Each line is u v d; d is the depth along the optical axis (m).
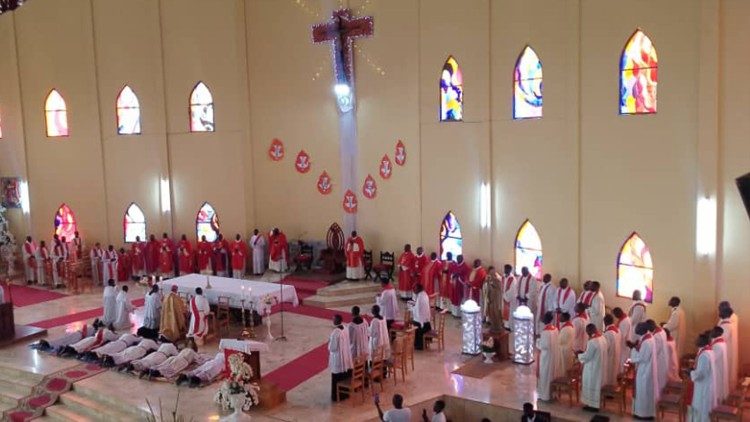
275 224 29.16
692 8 17.84
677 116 18.44
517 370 18.86
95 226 30.55
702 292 18.00
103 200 30.28
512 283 21.67
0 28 30.44
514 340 19.39
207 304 21.33
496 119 22.97
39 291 28.39
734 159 17.27
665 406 15.49
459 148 24.03
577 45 20.45
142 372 19.17
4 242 30.77
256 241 28.42
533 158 22.03
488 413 16.78
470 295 22.70
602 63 20.00
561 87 21.11
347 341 17.47
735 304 17.52
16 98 30.61
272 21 28.09
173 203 29.69
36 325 23.83
